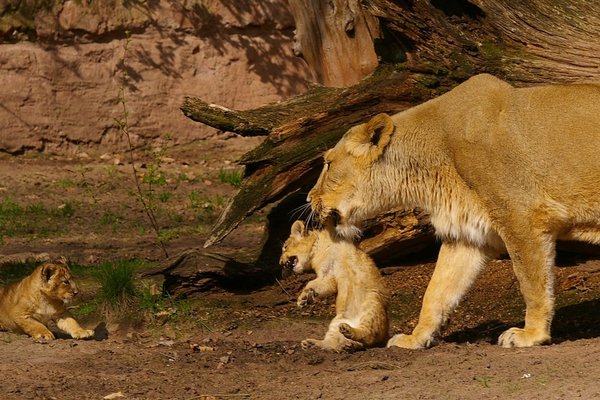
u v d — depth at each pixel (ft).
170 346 39.42
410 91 43.62
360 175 36.29
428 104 36.42
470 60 43.70
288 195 46.83
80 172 77.87
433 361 32.68
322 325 42.63
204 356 36.73
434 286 36.50
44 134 82.53
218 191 74.33
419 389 28.81
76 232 62.69
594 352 31.17
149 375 33.40
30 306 39.73
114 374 33.50
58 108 82.79
